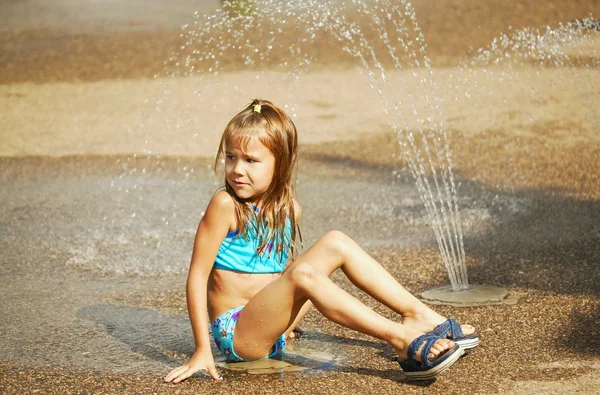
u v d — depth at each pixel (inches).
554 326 255.3
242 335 223.8
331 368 227.3
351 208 449.1
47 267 350.3
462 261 334.3
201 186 516.4
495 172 521.0
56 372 230.7
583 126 639.8
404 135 657.0
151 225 422.6
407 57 976.3
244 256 229.3
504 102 740.7
